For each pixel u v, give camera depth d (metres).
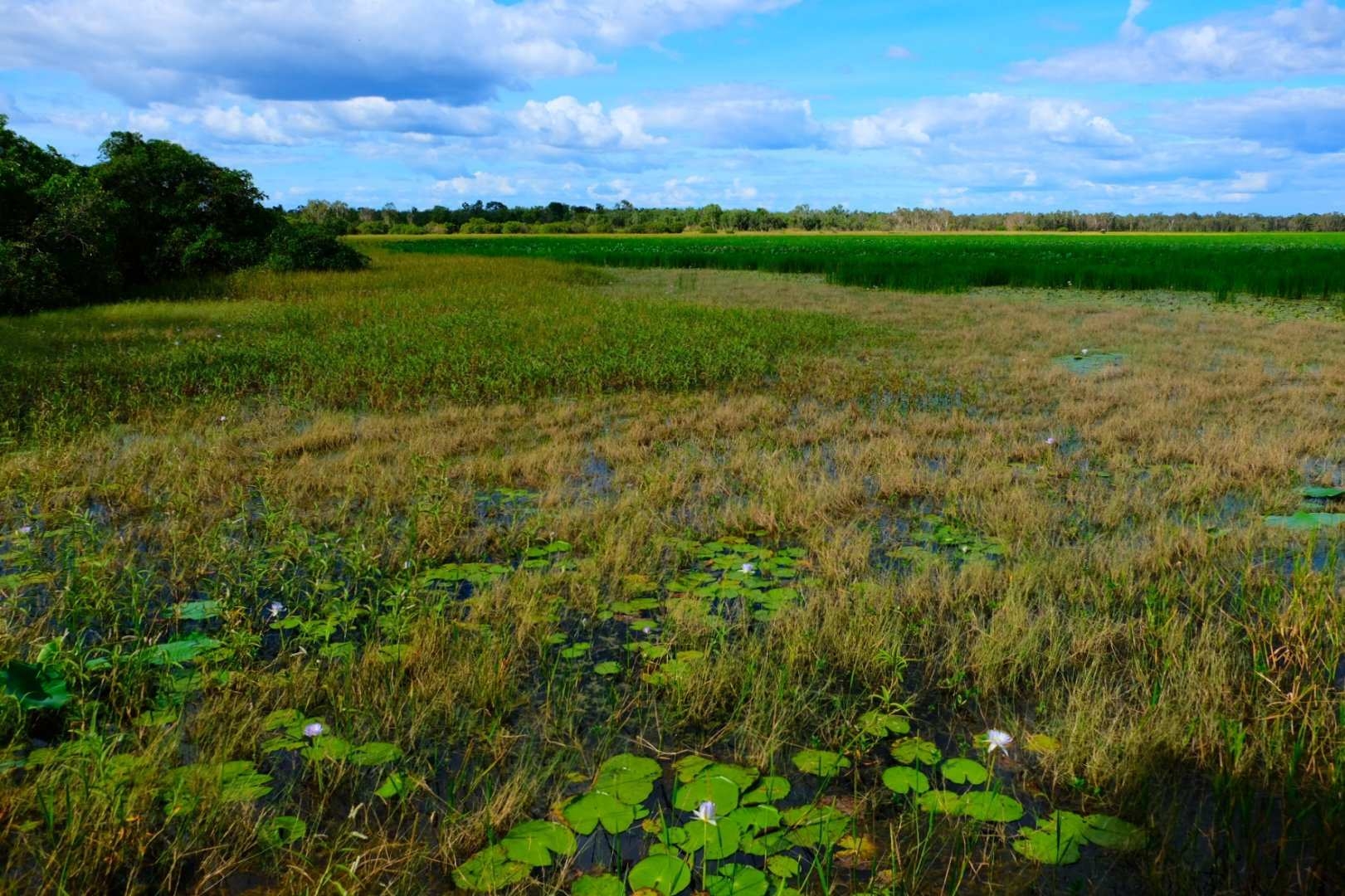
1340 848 2.15
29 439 6.05
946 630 3.48
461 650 3.18
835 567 4.01
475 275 21.25
